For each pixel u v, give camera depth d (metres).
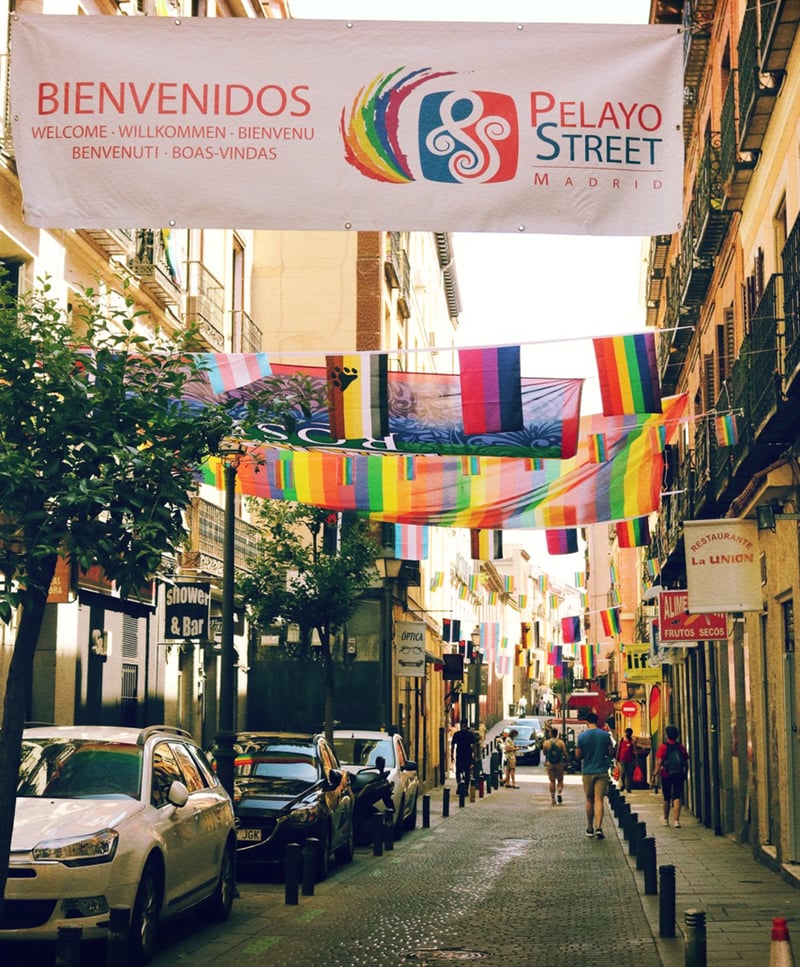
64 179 8.42
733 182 18.73
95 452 9.03
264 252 36.44
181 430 9.58
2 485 9.20
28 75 8.47
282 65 8.46
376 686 34.44
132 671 23.42
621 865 18.27
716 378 22.83
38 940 9.55
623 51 8.46
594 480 19.11
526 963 10.57
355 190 8.41
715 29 22.78
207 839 12.06
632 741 43.12
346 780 18.78
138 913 10.09
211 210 8.41
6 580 8.99
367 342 36.00
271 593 24.98
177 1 25.56
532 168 8.40
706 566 16.05
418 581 37.66
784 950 6.52
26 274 18.16
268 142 8.44
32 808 10.34
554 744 35.31
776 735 16.86
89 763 11.19
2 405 9.24
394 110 8.43
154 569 9.34
